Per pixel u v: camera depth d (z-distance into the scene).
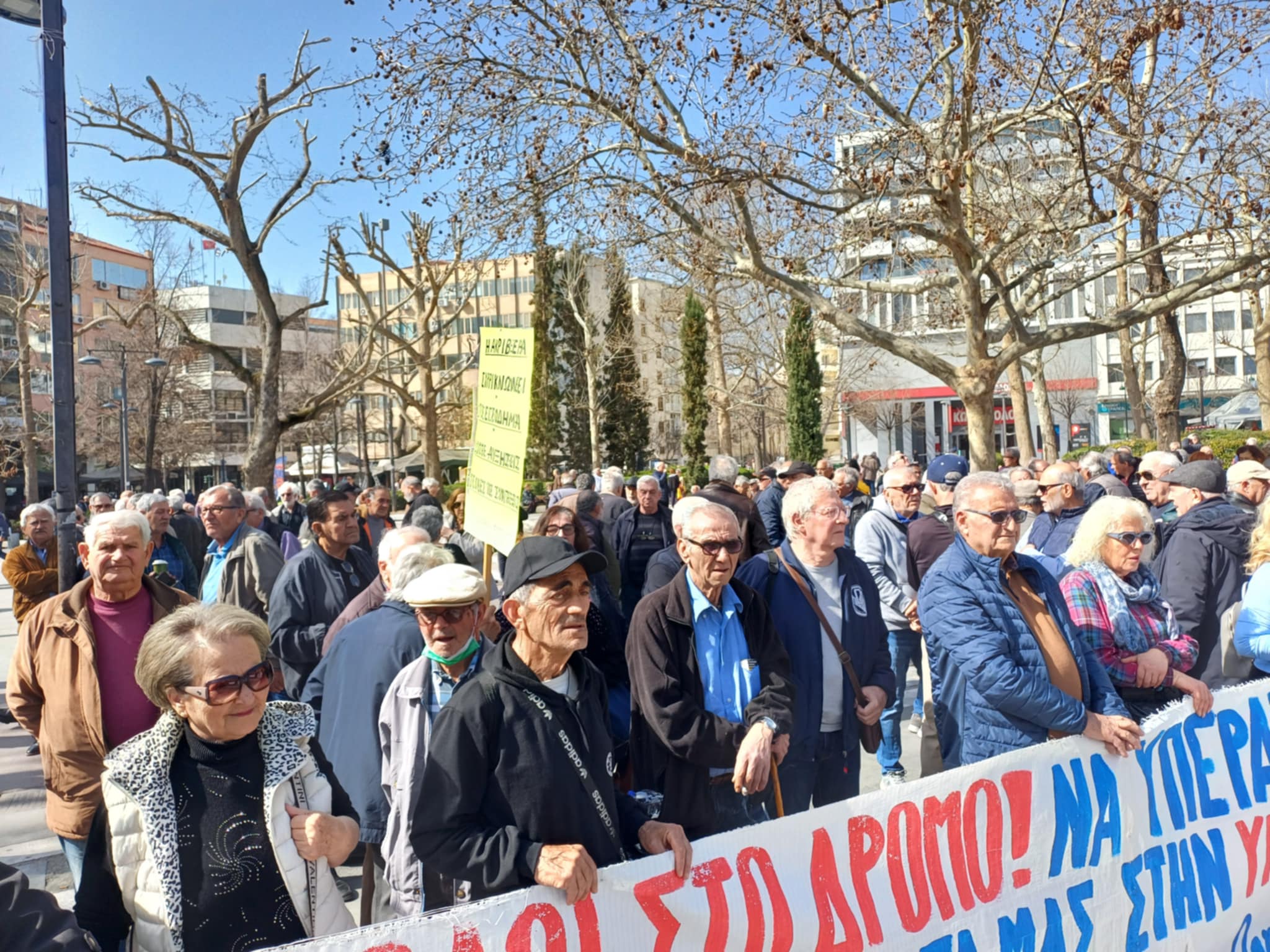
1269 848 3.96
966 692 3.88
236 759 2.46
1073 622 4.05
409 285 22.84
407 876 3.16
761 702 3.41
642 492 8.27
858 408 43.94
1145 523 4.16
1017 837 3.31
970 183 11.62
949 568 3.83
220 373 68.38
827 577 4.26
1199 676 5.10
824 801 4.26
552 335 51.25
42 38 6.88
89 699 3.61
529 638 2.68
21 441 41.53
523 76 9.79
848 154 11.11
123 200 16.34
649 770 3.54
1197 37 9.41
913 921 3.03
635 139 10.12
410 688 3.30
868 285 10.98
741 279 11.94
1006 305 10.14
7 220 36.78
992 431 10.32
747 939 2.72
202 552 9.97
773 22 9.33
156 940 2.34
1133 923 3.52
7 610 18.66
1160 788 3.69
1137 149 10.16
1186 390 54.75
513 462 3.47
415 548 3.91
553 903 2.42
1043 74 9.18
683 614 3.52
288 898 2.41
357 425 55.09
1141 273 21.61
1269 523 4.44
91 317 67.88
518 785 2.50
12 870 2.11
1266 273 10.05
